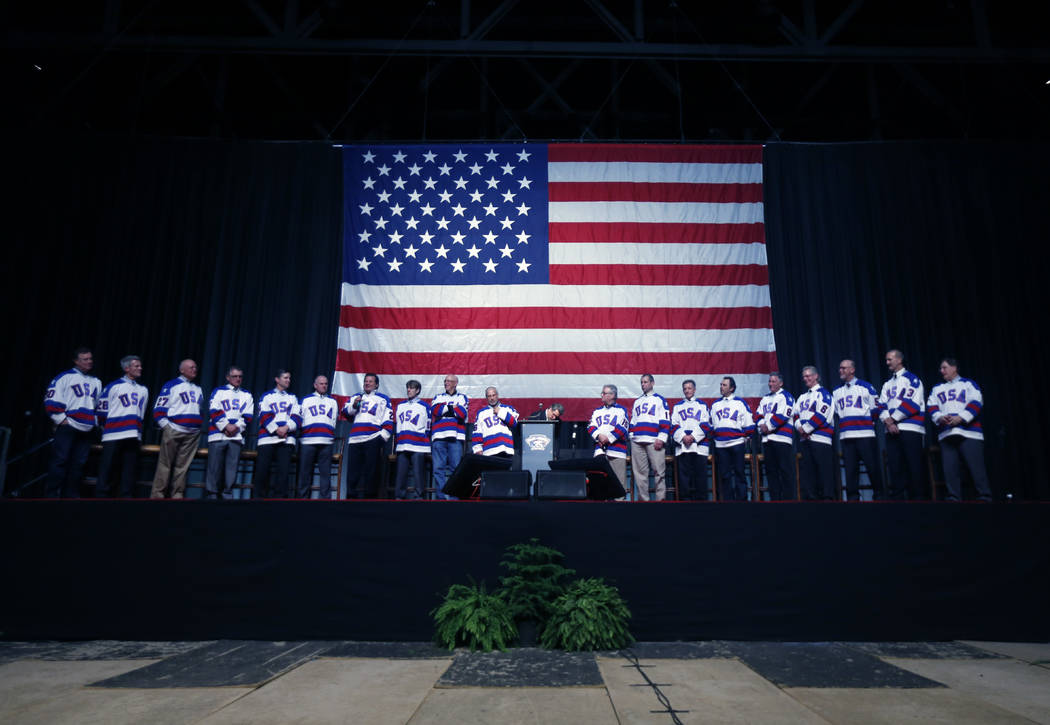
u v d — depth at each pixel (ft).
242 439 23.61
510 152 30.01
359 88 35.32
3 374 28.17
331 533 13.57
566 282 28.50
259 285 30.35
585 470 15.20
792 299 30.25
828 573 13.42
